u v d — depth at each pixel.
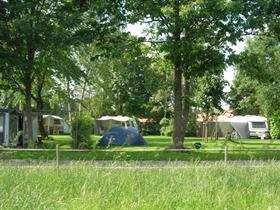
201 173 11.61
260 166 13.27
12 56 31.36
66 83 42.72
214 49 30.67
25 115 35.84
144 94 77.06
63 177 11.32
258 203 9.36
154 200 9.17
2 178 11.17
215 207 8.92
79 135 33.97
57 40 30.47
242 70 31.81
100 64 45.31
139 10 30.28
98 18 31.23
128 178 11.09
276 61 49.47
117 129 41.25
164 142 47.88
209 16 29.20
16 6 31.17
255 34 31.23
